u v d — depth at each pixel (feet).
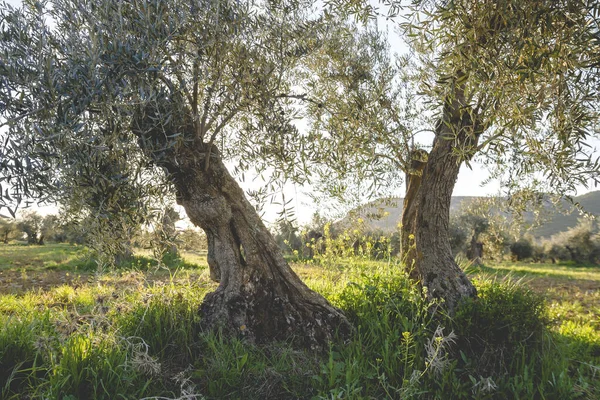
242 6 13.32
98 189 11.14
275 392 13.50
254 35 14.25
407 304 17.44
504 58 8.57
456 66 9.49
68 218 12.19
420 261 18.70
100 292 17.39
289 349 15.25
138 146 12.21
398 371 14.34
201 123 15.03
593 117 10.06
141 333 14.94
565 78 9.23
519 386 13.75
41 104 9.48
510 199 19.65
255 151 14.83
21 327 14.39
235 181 16.92
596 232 102.32
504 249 94.38
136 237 13.05
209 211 16.17
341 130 16.44
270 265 17.15
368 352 15.23
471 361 15.20
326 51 17.53
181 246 14.03
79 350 12.54
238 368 13.48
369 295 18.40
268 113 14.08
